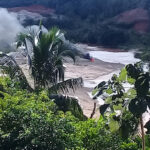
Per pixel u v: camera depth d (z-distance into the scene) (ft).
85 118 40.65
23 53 58.54
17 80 41.86
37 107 25.30
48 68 43.55
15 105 25.35
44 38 44.09
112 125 21.90
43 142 22.24
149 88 20.17
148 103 19.61
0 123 23.72
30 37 46.42
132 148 27.37
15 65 43.16
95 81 86.48
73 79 43.91
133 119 21.86
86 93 72.13
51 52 44.29
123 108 21.15
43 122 23.16
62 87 43.60
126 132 21.74
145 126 21.74
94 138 26.16
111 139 26.66
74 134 24.77
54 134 22.75
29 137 22.50
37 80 43.83
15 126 23.56
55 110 28.19
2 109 24.97
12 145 22.67
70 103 38.09
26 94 31.01
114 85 21.74
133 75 20.80
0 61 43.14
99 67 102.99
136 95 20.13
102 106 22.00
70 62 103.71
